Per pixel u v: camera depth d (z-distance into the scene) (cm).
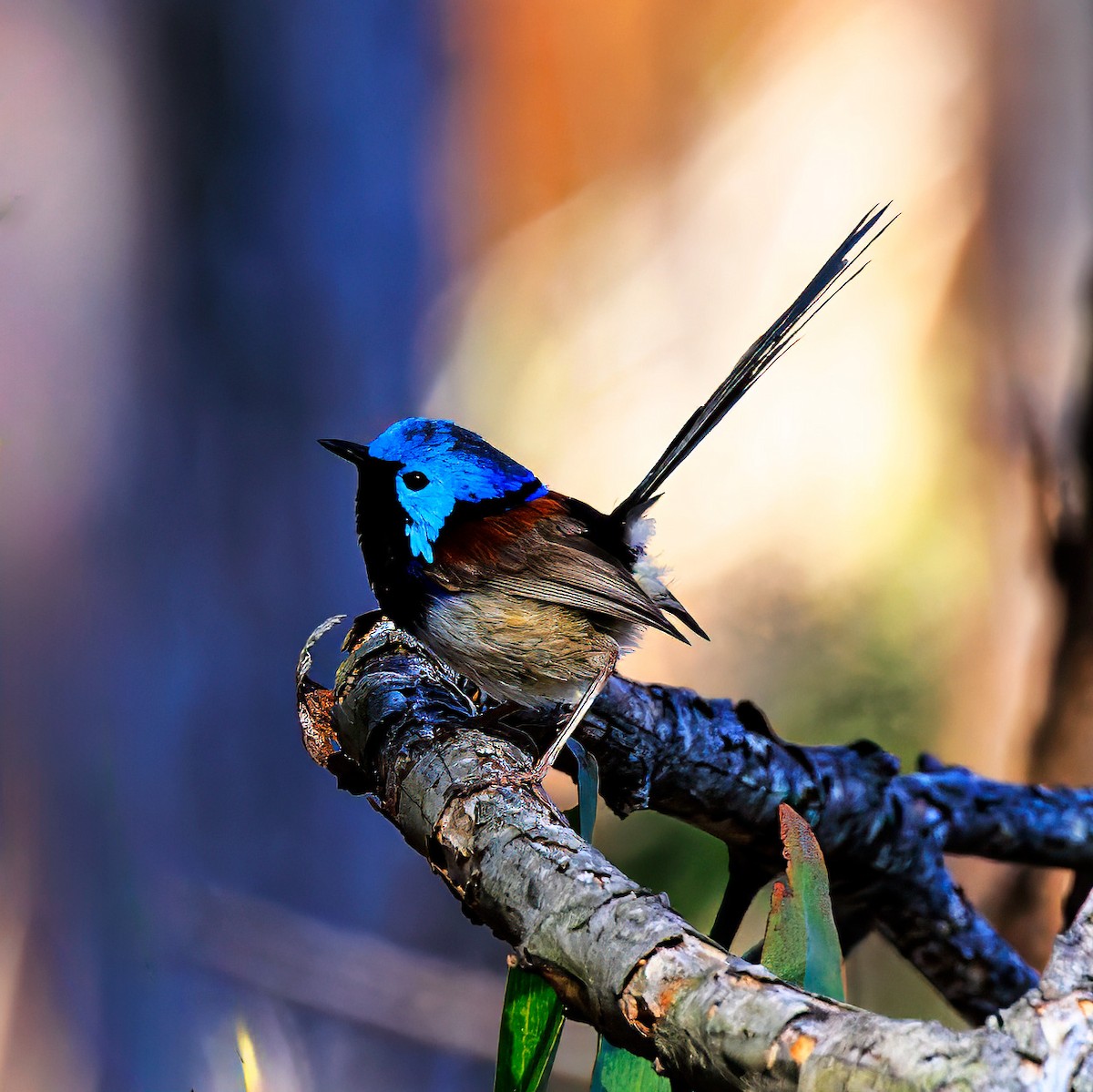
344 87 408
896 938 381
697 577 492
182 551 405
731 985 333
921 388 579
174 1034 400
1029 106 616
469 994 400
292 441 407
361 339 409
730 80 698
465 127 637
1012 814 381
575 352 653
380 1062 401
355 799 406
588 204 697
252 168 407
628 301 667
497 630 382
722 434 586
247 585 406
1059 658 390
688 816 379
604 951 361
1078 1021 286
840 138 662
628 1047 361
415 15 428
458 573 382
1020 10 617
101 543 404
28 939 400
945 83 645
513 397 638
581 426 631
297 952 400
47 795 402
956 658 413
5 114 404
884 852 379
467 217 646
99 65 405
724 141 693
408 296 422
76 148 405
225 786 404
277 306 407
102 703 404
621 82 705
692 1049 331
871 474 545
